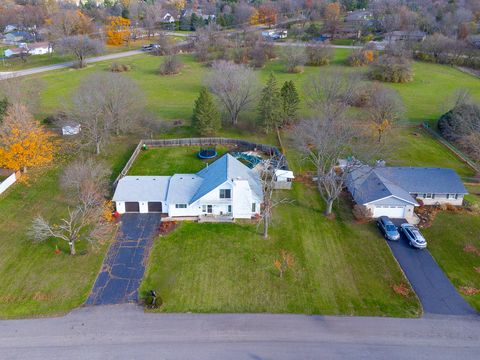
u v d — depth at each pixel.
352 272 37.34
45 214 45.22
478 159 57.28
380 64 100.25
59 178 52.84
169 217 45.03
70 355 28.92
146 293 34.69
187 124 71.69
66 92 89.12
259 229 43.19
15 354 28.92
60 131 67.12
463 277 36.88
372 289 35.38
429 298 34.47
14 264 37.66
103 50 120.25
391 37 133.38
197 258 38.84
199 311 32.84
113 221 44.22
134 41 146.50
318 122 55.00
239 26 156.75
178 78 103.50
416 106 81.62
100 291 34.81
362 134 59.28
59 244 40.47
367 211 44.75
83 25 137.38
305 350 29.45
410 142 64.69
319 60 113.62
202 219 44.59
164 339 30.28
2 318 31.84
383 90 70.06
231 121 70.56
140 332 30.88
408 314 32.72
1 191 49.19
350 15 159.75
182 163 57.56
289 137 64.75
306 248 40.44
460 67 114.56
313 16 161.88
